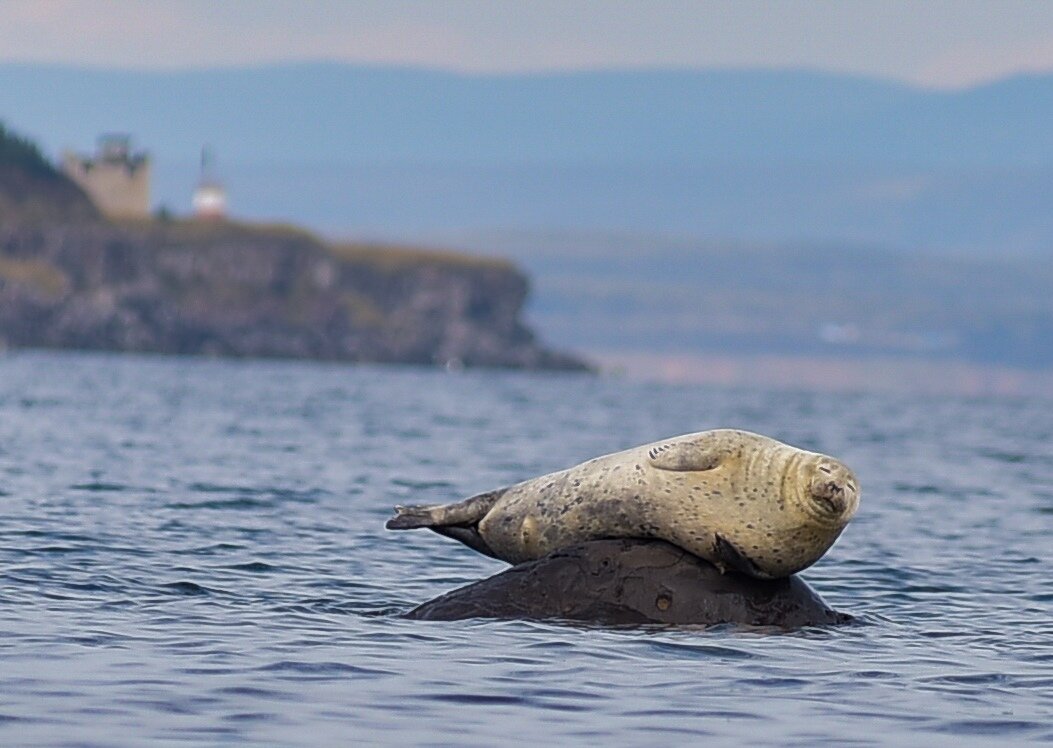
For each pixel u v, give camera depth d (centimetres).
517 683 4731
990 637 5872
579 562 5919
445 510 6334
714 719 4356
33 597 6134
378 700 4466
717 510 5816
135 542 7969
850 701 4616
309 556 7775
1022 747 4100
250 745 3947
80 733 3994
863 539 9325
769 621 5825
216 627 5581
